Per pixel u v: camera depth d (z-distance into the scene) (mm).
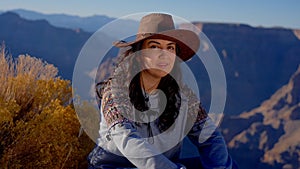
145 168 2648
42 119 3014
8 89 3088
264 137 124062
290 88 145625
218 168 2939
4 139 2887
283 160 112875
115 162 2863
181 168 2693
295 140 119750
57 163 3051
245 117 144250
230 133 125312
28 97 3195
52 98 3338
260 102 156875
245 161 116312
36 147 2971
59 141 3062
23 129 2953
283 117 134625
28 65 3248
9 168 2887
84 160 3273
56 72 3379
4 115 2816
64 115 3221
